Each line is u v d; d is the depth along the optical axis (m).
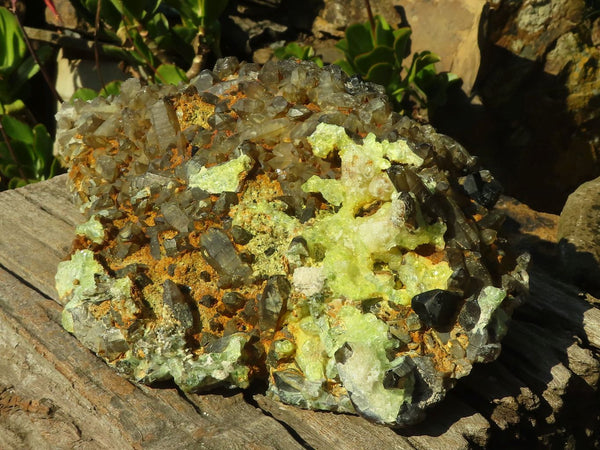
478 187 0.72
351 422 0.70
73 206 0.88
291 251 0.70
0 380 0.76
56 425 0.72
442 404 0.71
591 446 0.78
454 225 0.70
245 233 0.71
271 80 0.76
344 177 0.71
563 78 1.38
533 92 1.39
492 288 0.69
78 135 0.80
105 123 0.79
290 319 0.71
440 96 1.32
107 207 0.77
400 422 0.67
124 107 0.80
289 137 0.74
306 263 0.70
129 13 1.21
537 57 1.40
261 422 0.70
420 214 0.69
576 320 0.79
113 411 0.71
